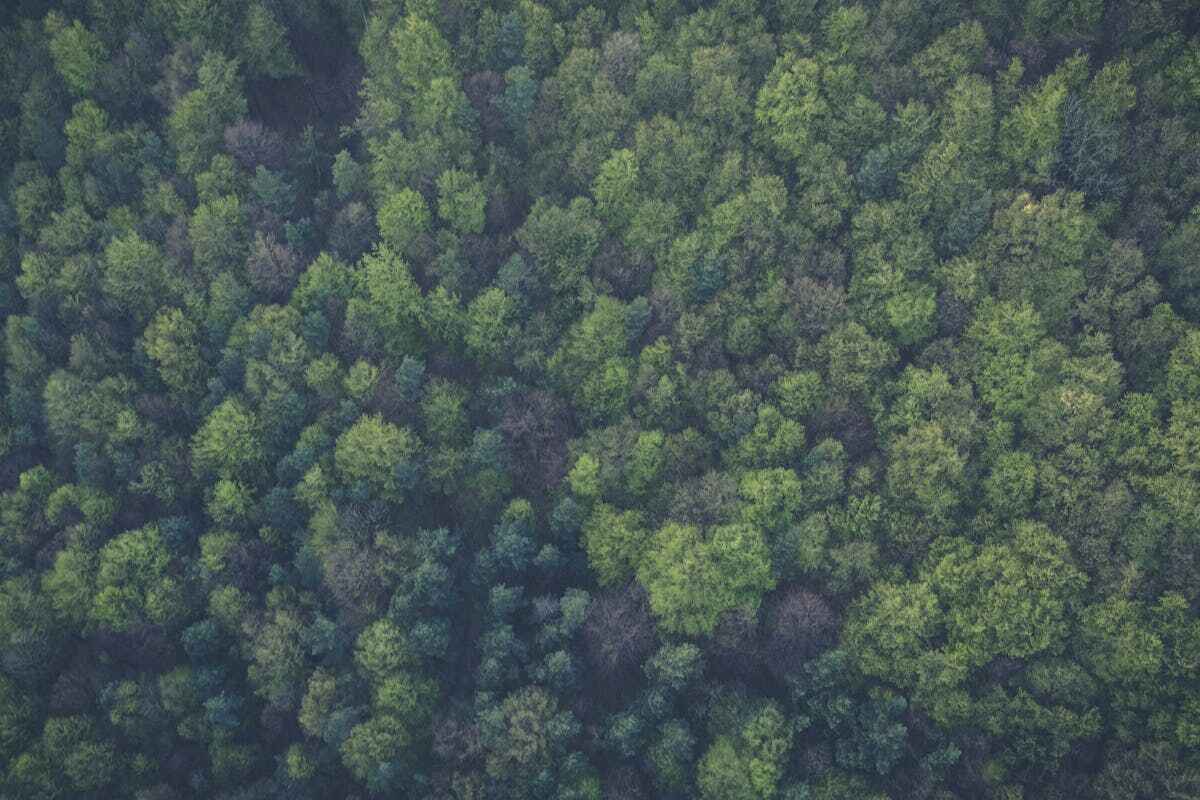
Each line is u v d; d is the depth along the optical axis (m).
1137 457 73.44
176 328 90.38
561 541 85.00
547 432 86.75
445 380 88.81
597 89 90.44
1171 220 76.56
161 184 93.88
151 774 82.81
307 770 80.31
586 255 89.50
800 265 85.25
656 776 77.31
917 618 74.12
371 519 85.12
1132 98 77.62
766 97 86.38
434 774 78.06
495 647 79.75
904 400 80.38
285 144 98.19
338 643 82.31
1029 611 72.75
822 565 79.19
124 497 89.25
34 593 86.38
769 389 84.31
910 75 84.81
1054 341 77.75
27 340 92.69
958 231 81.19
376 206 93.19
